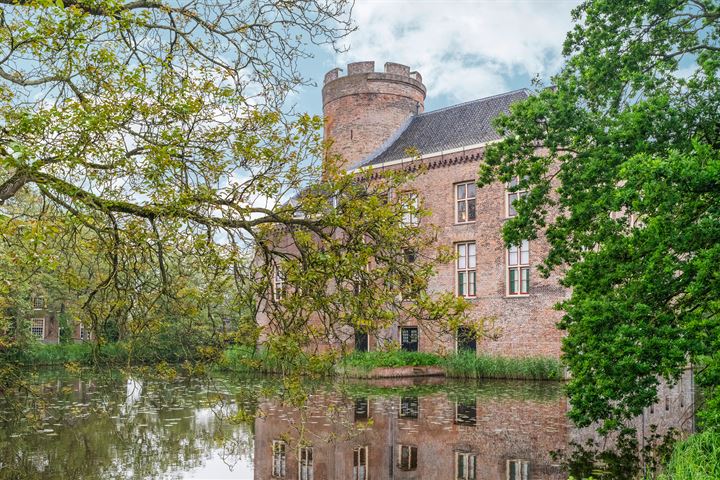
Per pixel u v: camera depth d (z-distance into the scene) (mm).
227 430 14945
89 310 7898
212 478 10695
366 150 37625
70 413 17266
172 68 7258
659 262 9086
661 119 12250
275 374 27672
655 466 10672
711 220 8664
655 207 8938
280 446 13305
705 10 14742
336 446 13281
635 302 9539
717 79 13156
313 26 8727
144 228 7043
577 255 13844
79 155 6223
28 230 6133
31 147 5914
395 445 13227
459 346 30438
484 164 15766
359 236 7121
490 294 30172
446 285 31719
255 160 6809
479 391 22109
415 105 39062
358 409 17797
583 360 10766
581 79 14133
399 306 7414
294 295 7359
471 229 31125
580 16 14953
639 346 9172
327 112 39875
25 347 32938
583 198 13445
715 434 9102
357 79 38250
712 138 12602
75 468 11078
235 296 7891
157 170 6320
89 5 6680
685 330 9062
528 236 14516
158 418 16500
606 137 13305
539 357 26984
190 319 7949
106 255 7590
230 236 7129
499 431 14336
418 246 7398
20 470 10898
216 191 6781
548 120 14039
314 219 7371
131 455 12172
